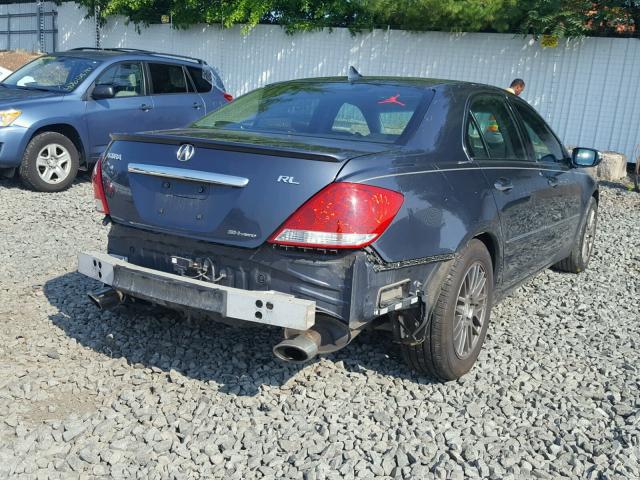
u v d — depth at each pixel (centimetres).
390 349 456
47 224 752
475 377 427
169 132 416
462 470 328
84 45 2145
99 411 367
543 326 524
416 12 1411
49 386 392
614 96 1309
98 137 972
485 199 418
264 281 352
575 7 1298
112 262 390
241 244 350
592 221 675
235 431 353
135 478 312
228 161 358
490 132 468
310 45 1653
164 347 446
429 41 1488
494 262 450
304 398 389
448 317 388
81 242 685
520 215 471
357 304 338
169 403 378
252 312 342
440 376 409
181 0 1788
